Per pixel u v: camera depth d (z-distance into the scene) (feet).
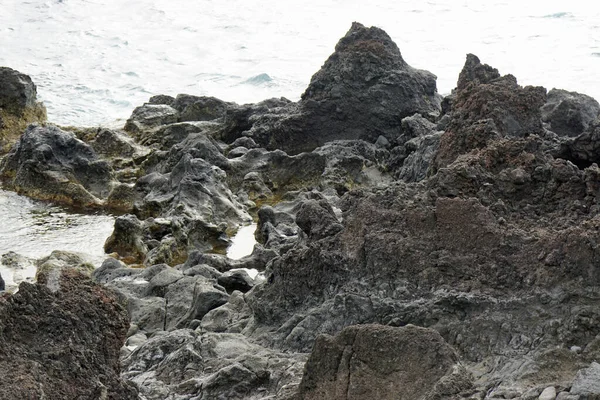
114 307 29.40
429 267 38.29
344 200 44.91
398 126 80.53
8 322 27.14
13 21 153.28
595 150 51.34
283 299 42.19
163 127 84.43
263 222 66.08
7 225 69.72
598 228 35.09
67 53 137.49
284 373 35.58
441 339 30.12
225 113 85.15
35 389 25.89
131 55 136.36
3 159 80.43
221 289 49.78
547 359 31.94
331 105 80.59
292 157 75.77
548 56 125.49
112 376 28.30
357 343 30.63
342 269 40.52
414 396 29.37
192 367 38.47
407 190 42.96
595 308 33.60
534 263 36.19
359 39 82.64
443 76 123.13
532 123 57.57
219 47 139.54
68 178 75.56
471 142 54.03
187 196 68.80
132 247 64.64
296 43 140.67
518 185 41.11
